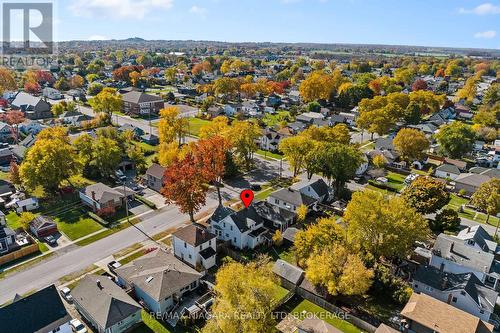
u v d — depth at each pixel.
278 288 52.78
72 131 126.12
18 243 61.22
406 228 54.47
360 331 45.50
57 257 58.50
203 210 75.06
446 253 57.47
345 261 50.03
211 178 72.25
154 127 136.00
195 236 57.28
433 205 68.75
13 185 82.94
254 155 110.94
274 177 93.69
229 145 91.12
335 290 47.34
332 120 148.50
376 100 144.25
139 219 70.94
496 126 140.75
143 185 86.56
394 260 59.84
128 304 45.00
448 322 42.81
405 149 104.44
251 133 97.44
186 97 193.88
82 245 61.88
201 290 51.84
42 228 63.88
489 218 76.88
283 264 54.72
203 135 99.62
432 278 52.44
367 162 99.88
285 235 64.31
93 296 45.84
